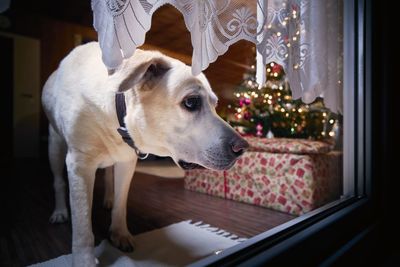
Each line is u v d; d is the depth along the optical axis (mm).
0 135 4859
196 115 1031
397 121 1536
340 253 1044
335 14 1442
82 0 4641
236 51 2709
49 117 1668
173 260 1232
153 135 1065
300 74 1186
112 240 1356
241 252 786
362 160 1390
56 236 1479
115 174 1350
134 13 739
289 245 863
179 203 2238
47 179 3094
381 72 1444
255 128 2738
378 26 1432
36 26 5184
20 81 5016
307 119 2520
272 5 1047
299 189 1925
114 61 716
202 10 840
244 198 2270
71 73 1187
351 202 1313
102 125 1105
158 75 1054
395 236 1508
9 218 1757
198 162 1023
